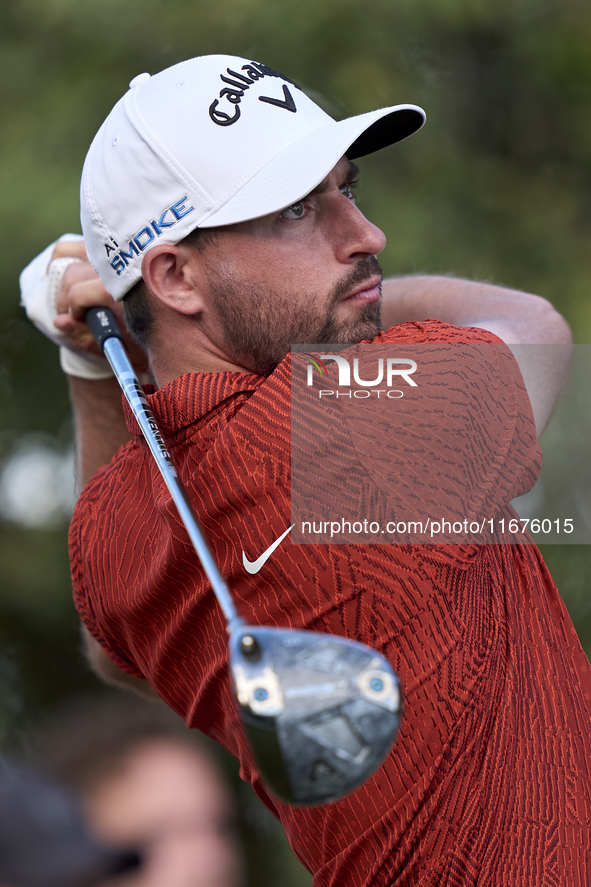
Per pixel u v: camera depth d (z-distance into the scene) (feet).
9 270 75.41
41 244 75.00
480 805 19.51
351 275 22.74
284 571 20.12
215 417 21.03
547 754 20.29
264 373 23.07
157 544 22.61
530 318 27.09
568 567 77.56
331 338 22.72
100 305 28.30
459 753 19.54
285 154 22.08
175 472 19.07
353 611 19.88
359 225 22.67
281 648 14.56
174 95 22.68
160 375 24.13
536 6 93.45
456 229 84.89
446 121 91.15
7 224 75.87
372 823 19.63
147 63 82.53
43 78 82.48
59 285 30.01
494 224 88.74
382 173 84.74
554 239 90.02
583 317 86.48
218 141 22.15
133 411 21.59
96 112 80.74
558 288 88.02
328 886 20.83
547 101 95.66
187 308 22.84
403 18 84.69
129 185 22.82
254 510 20.25
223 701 22.44
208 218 22.12
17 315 80.79
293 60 82.28
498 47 93.71
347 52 83.41
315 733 14.20
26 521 89.45
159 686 24.44
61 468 90.53
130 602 23.65
